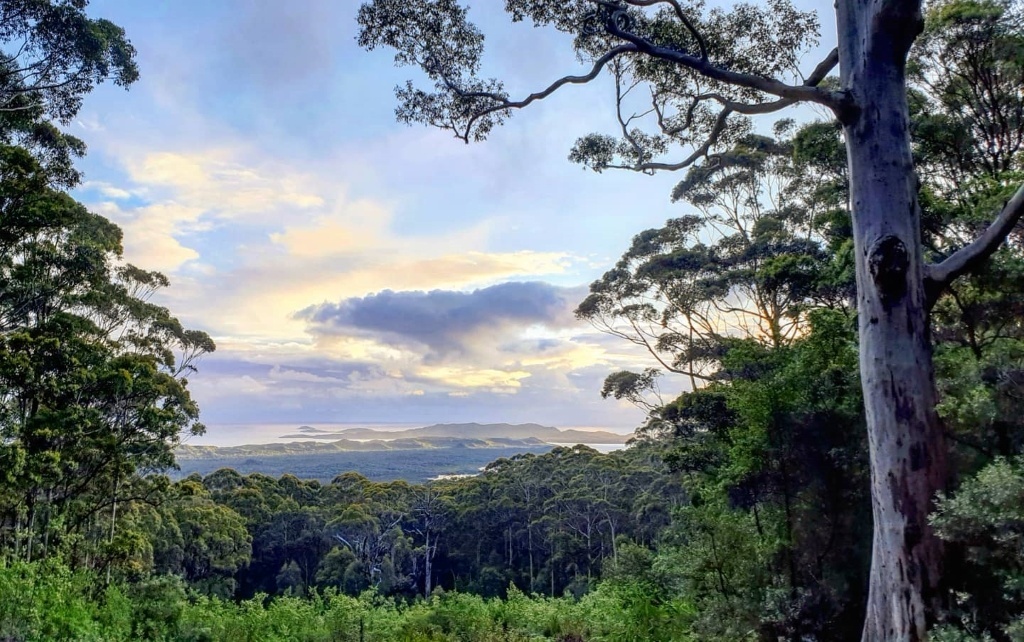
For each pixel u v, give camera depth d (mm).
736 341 7742
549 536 36156
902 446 4574
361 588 35062
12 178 15219
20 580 8242
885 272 4770
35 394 15695
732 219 17250
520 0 8188
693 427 13484
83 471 17391
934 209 6441
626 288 18094
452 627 11367
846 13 5504
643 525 30062
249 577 38812
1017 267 4840
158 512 29125
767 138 14891
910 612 4332
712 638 5984
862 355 4984
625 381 18453
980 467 4844
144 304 21828
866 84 5250
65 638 7656
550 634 10789
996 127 9094
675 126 10156
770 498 6688
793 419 6203
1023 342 4816
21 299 17188
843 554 5980
